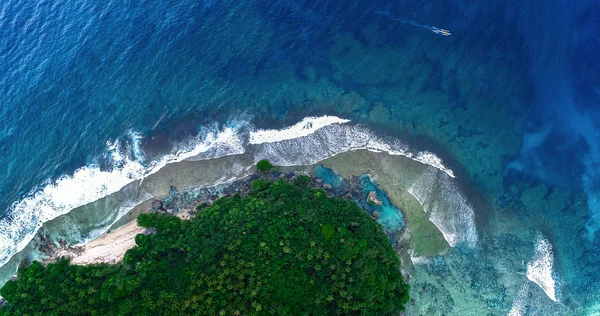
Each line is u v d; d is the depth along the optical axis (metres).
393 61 64.62
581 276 53.38
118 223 54.59
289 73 64.38
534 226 55.72
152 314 44.16
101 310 44.69
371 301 45.41
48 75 64.25
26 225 54.97
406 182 57.19
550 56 63.72
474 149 59.44
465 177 57.94
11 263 52.75
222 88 63.72
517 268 53.06
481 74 63.34
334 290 45.50
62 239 53.84
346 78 63.84
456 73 63.56
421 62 64.38
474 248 53.97
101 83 64.12
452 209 56.00
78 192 56.75
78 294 45.78
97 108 62.44
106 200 55.97
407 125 60.72
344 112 61.56
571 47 64.06
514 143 59.88
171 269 47.12
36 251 53.28
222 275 45.41
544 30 64.62
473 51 64.50
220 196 56.12
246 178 57.28
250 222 49.47
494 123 60.81
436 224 54.94
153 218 52.34
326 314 44.47
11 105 62.19
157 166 58.12
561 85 62.56
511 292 51.72
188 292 44.84
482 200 56.88
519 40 64.50
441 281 51.81
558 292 52.25
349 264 46.84
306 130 60.47
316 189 55.41
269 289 45.00
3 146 60.12
